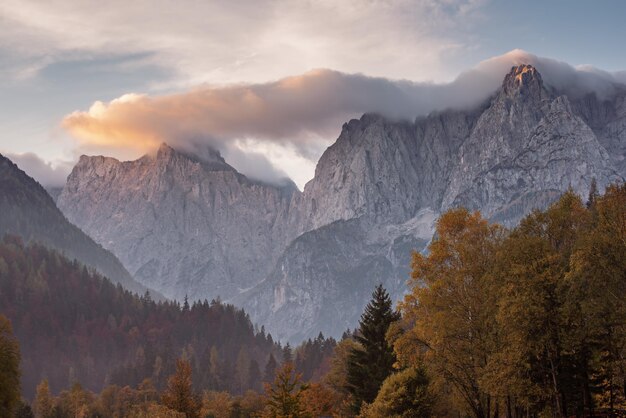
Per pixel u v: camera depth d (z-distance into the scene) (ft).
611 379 180.86
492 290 179.11
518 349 166.71
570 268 167.32
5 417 180.65
